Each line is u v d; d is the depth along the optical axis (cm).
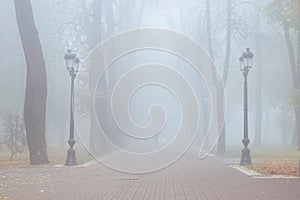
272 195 1489
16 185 1769
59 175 2186
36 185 1769
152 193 1534
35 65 2769
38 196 1457
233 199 1402
